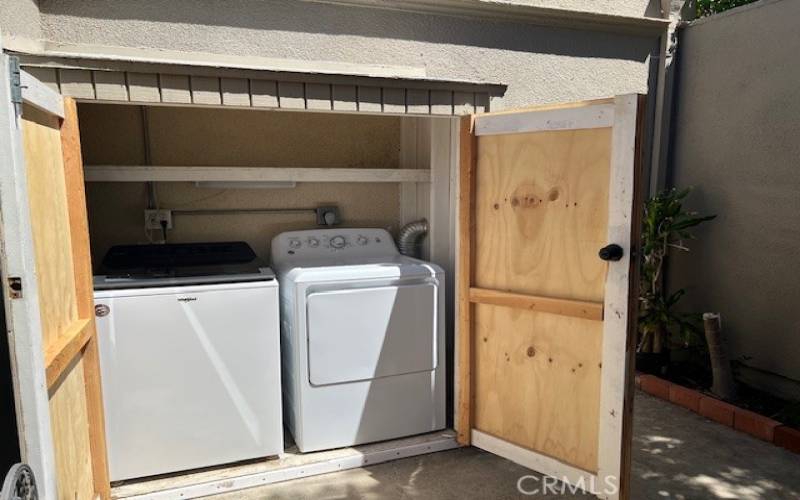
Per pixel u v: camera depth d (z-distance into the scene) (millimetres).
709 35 3658
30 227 1353
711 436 2922
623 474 2236
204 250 2898
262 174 2867
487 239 2631
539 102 2961
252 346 2498
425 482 2514
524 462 2588
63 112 1926
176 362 2393
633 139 2078
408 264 2846
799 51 3096
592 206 2271
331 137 3312
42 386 1367
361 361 2672
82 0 2213
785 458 2686
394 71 2672
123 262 2670
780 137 3221
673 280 4004
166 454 2424
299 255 3045
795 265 3168
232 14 2410
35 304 1343
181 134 3008
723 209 3607
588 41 3045
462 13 2734
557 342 2443
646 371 3707
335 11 2551
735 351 3557
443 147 2979
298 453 2670
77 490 1883
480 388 2764
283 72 2246
